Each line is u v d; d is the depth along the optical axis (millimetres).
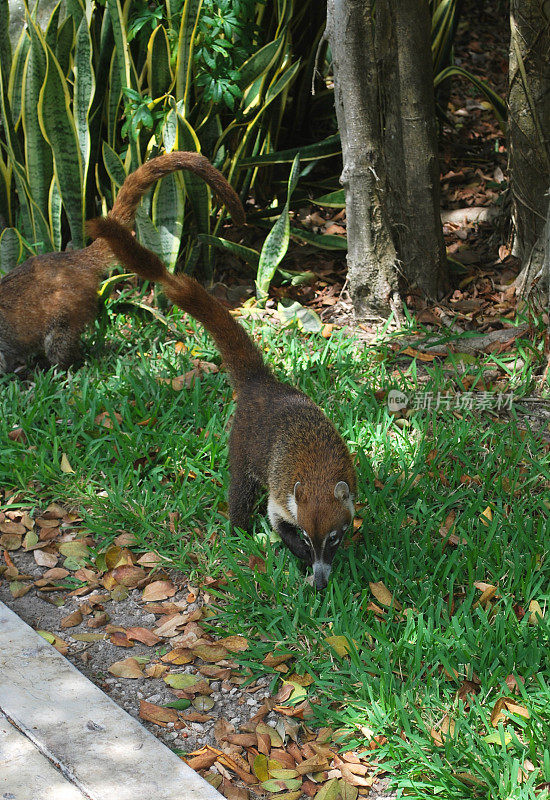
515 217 6543
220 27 6293
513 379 5504
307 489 3623
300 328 6180
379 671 3363
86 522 4340
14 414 5070
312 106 8148
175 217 6270
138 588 4039
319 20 7711
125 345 6023
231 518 4262
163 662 3602
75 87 6277
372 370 5656
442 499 4383
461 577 3920
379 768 3092
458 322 6230
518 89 6141
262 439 4051
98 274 5602
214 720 3334
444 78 7676
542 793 2896
